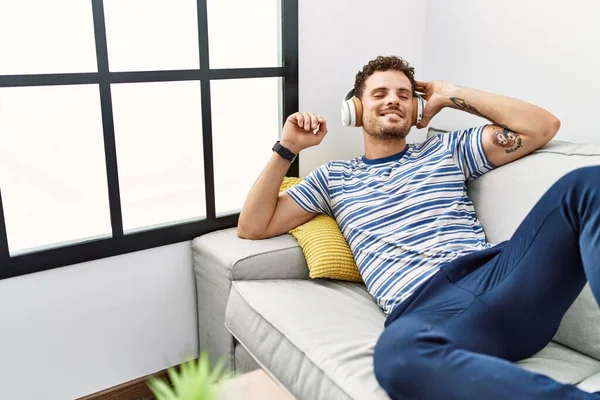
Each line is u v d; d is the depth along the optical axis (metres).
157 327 2.00
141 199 1.98
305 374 1.38
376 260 1.69
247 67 2.05
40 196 1.79
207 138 1.98
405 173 1.83
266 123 2.22
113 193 1.81
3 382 1.74
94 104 1.81
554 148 1.73
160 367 2.03
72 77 1.67
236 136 2.15
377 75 1.92
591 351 1.42
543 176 1.67
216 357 1.93
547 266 1.28
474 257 1.46
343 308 1.60
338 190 1.89
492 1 2.15
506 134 1.76
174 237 1.96
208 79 1.94
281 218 1.90
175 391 0.79
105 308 1.87
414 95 1.97
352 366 1.30
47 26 1.67
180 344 2.06
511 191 1.74
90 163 1.85
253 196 1.87
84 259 1.79
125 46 1.82
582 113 1.94
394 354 1.23
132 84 1.87
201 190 2.11
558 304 1.31
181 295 2.03
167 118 1.97
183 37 1.93
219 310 1.85
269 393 1.09
